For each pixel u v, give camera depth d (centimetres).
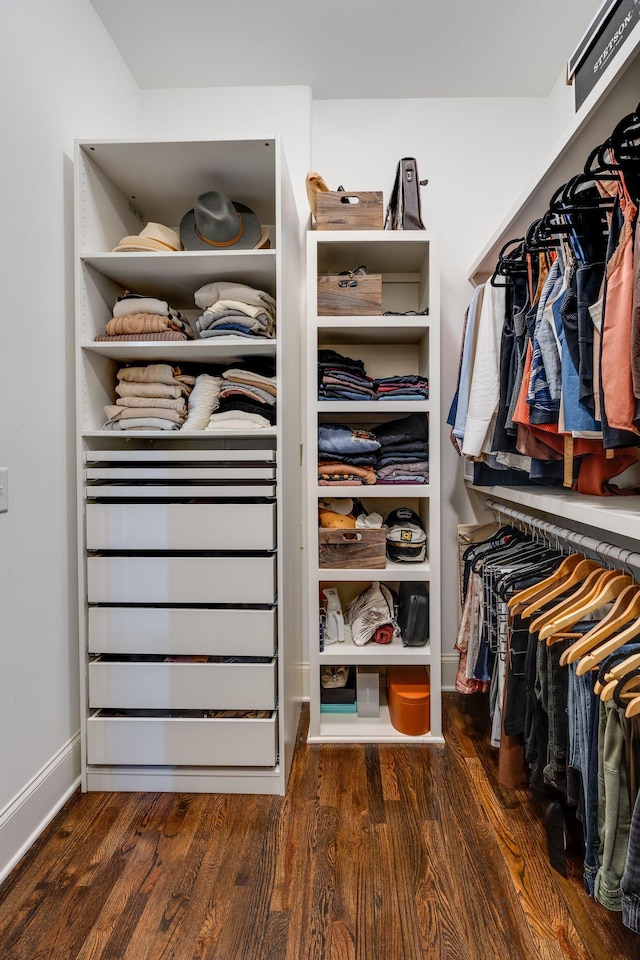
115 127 195
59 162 157
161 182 178
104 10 178
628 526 97
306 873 127
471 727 196
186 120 218
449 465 225
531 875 126
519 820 145
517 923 113
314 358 183
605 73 96
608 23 103
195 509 160
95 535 162
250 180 177
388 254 198
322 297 184
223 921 115
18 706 136
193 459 162
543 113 221
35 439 145
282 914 116
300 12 179
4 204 132
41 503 148
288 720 168
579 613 113
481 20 182
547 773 122
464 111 221
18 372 138
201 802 155
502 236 173
